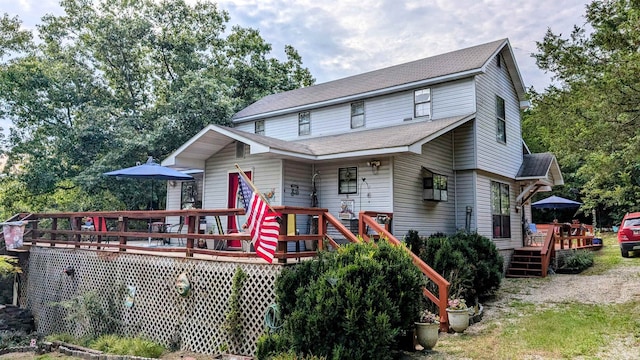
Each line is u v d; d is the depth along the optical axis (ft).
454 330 22.67
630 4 25.23
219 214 24.23
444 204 40.96
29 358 25.49
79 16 75.20
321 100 49.52
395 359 18.42
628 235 45.75
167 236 26.84
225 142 38.65
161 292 26.14
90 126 66.08
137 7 78.18
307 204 37.73
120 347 24.11
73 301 29.94
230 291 23.03
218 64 88.38
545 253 40.91
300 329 17.76
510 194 49.52
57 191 74.95
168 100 72.02
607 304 27.84
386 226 31.50
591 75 27.04
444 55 50.26
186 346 24.21
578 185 86.02
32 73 66.28
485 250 33.68
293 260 23.95
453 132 42.88
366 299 17.29
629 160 28.76
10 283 39.40
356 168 36.14
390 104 45.01
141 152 64.90
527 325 23.72
